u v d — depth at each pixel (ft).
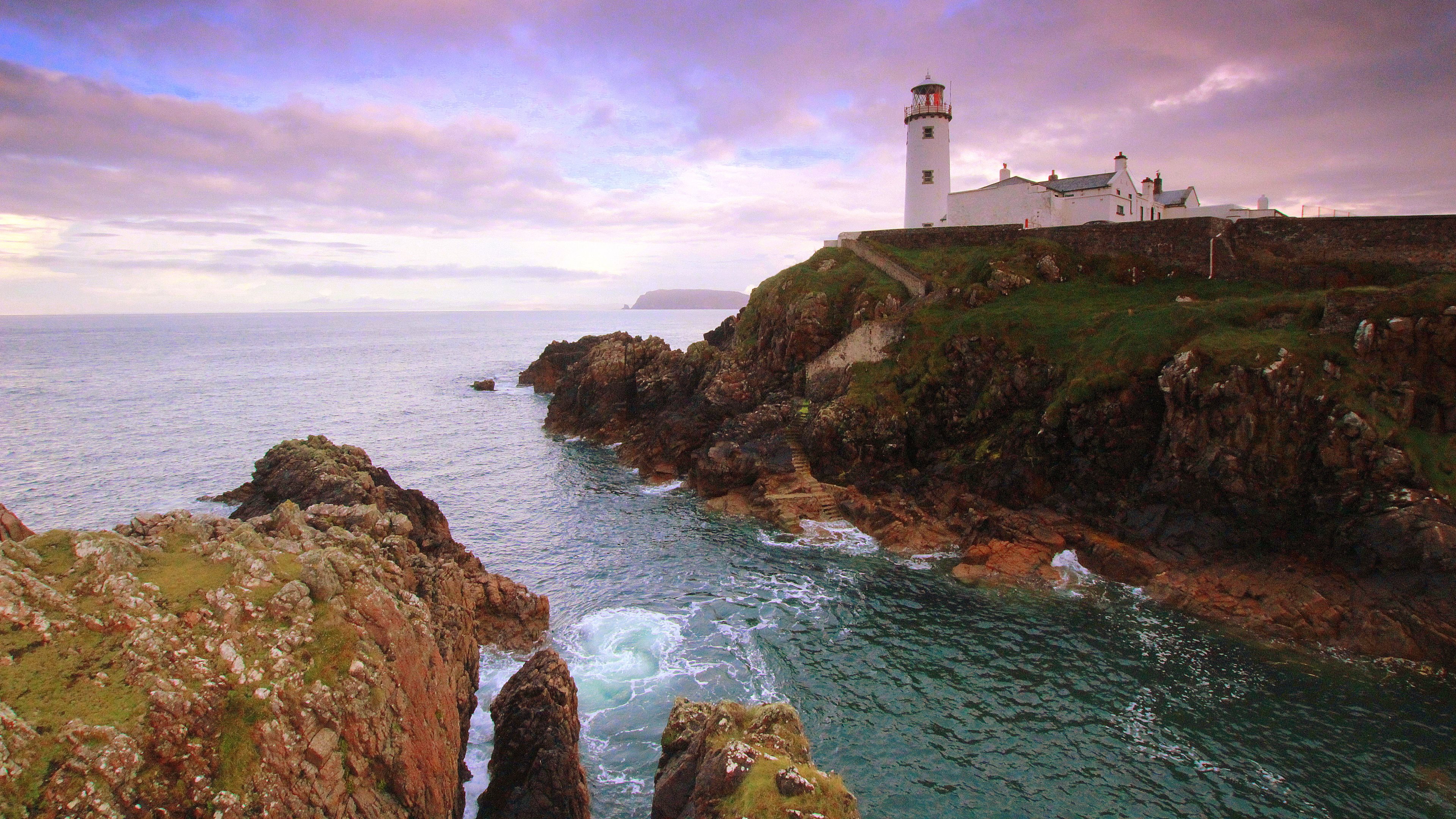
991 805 91.45
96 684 58.34
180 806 56.03
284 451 172.14
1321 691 111.96
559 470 247.50
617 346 310.24
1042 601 141.28
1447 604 118.73
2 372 561.84
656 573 159.43
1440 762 96.73
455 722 85.81
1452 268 182.19
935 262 253.44
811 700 112.37
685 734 79.51
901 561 162.09
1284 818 88.63
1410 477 128.67
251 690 63.67
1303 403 141.49
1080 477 164.45
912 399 199.00
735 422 224.74
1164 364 159.74
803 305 244.83
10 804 49.42
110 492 221.05
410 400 415.23
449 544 137.59
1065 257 231.91
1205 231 214.69
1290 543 139.85
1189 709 108.99
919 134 299.38
